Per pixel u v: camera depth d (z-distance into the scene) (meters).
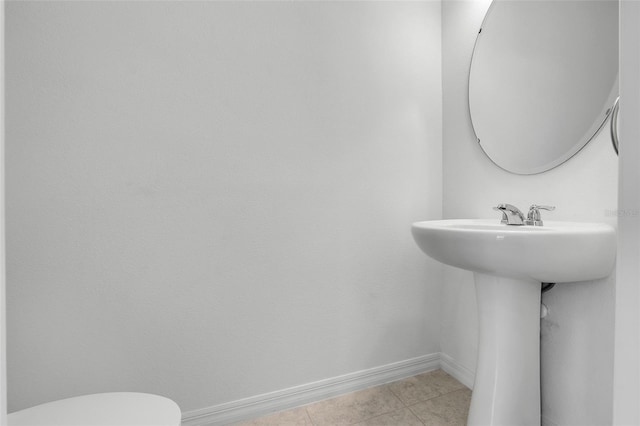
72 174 1.21
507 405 1.14
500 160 1.46
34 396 1.18
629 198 0.29
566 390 1.20
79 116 1.21
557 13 1.24
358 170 1.64
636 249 0.29
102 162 1.24
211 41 1.38
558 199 1.24
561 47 1.22
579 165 1.17
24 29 1.14
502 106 1.45
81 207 1.22
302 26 1.52
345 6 1.60
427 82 1.79
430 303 1.82
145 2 1.28
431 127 1.80
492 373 1.17
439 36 1.81
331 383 1.61
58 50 1.18
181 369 1.36
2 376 0.30
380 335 1.71
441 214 1.83
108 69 1.24
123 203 1.27
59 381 1.21
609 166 1.08
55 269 1.19
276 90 1.48
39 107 1.16
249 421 1.44
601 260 0.95
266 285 1.48
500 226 1.20
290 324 1.53
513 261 0.93
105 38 1.23
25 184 1.15
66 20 1.19
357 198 1.64
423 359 1.81
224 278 1.42
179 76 1.33
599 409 1.10
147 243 1.31
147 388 1.32
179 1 1.33
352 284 1.65
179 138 1.34
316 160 1.56
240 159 1.43
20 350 1.16
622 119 0.30
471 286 1.65
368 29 1.65
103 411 0.85
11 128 1.13
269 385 1.50
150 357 1.32
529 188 1.34
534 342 1.18
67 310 1.21
